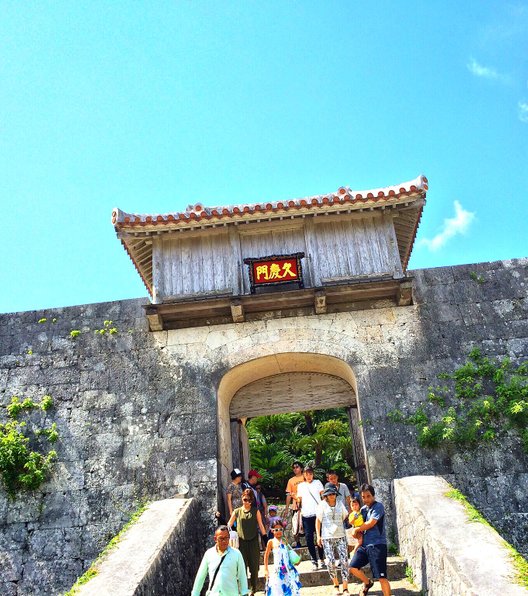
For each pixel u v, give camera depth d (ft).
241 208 41.60
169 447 38.06
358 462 42.24
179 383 40.09
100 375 40.91
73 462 38.11
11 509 36.86
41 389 40.70
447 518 26.66
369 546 26.35
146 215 42.22
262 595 30.07
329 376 45.27
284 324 41.34
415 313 41.09
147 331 42.14
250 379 44.75
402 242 47.98
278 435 89.81
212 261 42.78
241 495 34.04
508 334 39.99
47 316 43.37
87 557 35.35
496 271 42.37
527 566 21.45
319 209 41.86
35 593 34.58
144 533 29.01
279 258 41.19
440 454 36.45
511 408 36.73
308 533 32.37
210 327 41.81
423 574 26.89
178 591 28.04
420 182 40.88
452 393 38.19
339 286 40.40
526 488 35.01
